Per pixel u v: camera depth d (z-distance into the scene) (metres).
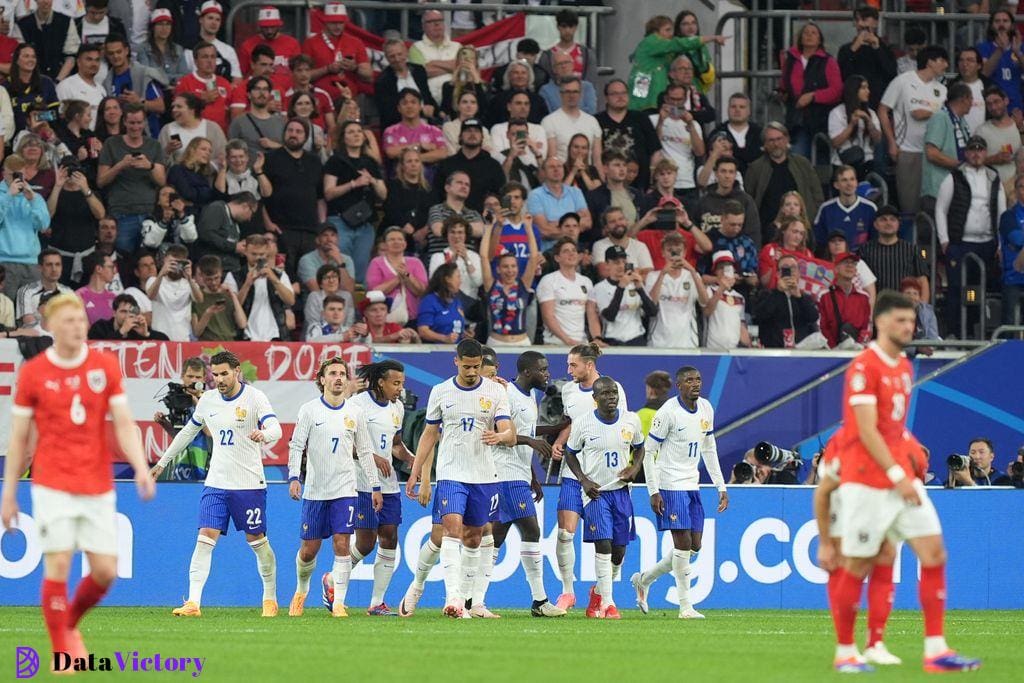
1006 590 59.53
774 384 66.56
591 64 79.88
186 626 43.19
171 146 68.81
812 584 57.97
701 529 51.78
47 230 65.31
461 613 47.41
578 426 50.31
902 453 30.06
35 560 54.53
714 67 84.94
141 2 76.12
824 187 77.88
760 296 68.44
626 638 40.31
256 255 64.62
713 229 71.00
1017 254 73.19
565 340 66.00
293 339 65.94
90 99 71.25
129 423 29.39
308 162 69.00
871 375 29.66
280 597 55.75
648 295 66.88
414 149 70.38
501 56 81.62
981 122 78.06
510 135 71.25
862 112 77.12
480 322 65.56
